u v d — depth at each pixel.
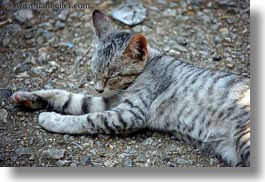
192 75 5.72
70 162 5.38
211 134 5.38
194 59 6.98
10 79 6.71
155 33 7.39
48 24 7.53
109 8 7.79
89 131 5.67
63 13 7.68
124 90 5.84
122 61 5.71
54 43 7.28
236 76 5.68
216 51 7.14
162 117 5.70
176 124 5.64
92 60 5.98
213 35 7.41
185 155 5.46
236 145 5.12
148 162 5.37
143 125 5.70
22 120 5.94
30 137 5.69
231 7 7.84
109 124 5.60
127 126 5.62
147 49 5.87
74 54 7.12
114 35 6.01
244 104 5.34
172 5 7.85
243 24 7.59
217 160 5.37
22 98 6.00
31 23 7.54
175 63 5.95
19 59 7.03
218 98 5.45
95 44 7.21
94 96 6.28
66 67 6.95
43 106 6.14
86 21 7.59
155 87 5.78
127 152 5.50
